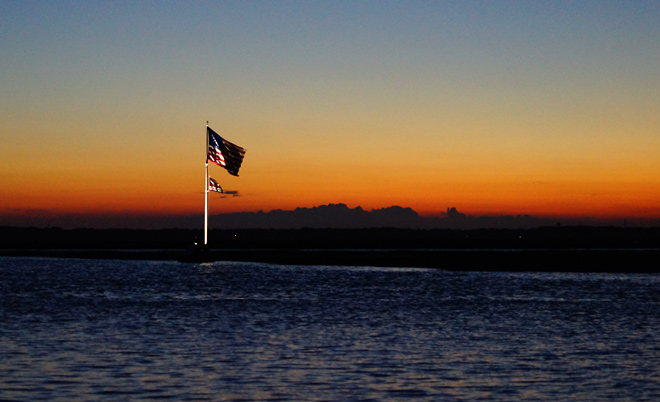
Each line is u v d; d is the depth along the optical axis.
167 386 39.06
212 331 58.34
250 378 41.00
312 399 36.72
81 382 39.78
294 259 174.38
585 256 176.38
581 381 40.50
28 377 40.81
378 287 102.44
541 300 84.00
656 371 43.00
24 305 79.00
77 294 92.75
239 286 104.94
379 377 41.34
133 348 50.09
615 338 55.16
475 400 36.62
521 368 43.81
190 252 162.62
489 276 122.50
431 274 127.75
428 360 46.12
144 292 95.62
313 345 51.59
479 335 56.59
